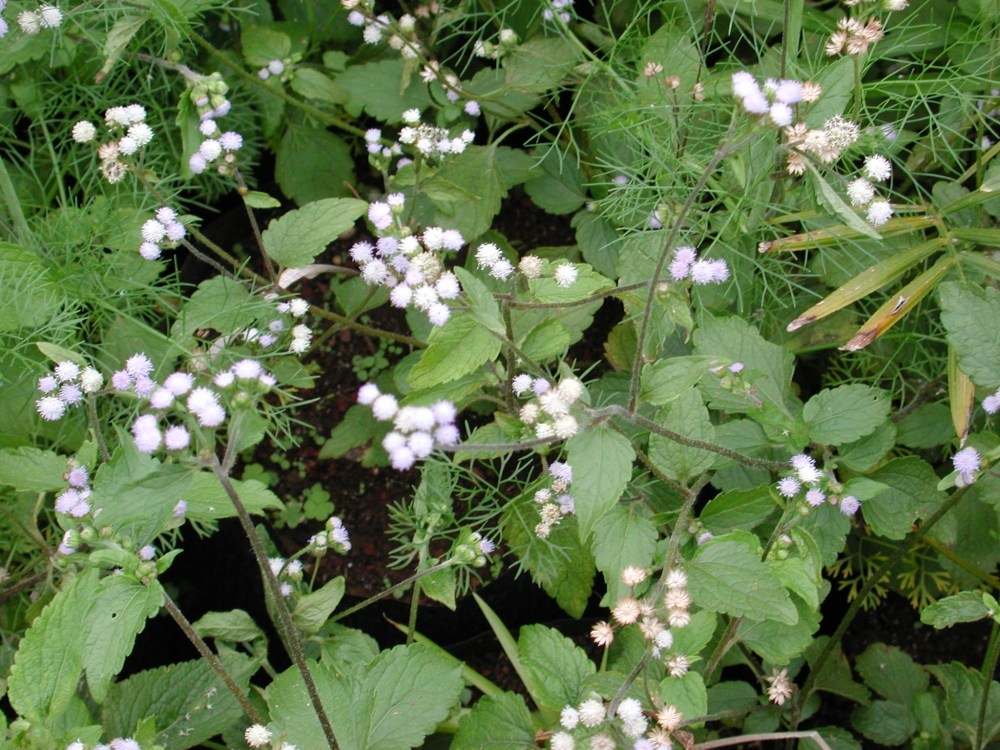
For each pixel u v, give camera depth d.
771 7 0.37
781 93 0.22
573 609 0.34
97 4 0.37
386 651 0.28
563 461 0.36
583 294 0.27
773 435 0.30
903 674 0.35
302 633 0.30
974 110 0.36
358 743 0.27
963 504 0.33
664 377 0.24
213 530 0.36
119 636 0.22
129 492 0.21
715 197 0.36
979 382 0.27
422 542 0.32
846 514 0.30
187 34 0.35
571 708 0.24
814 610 0.27
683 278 0.25
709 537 0.29
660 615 0.25
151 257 0.31
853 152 0.33
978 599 0.25
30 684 0.23
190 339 0.36
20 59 0.37
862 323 0.36
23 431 0.35
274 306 0.33
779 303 0.36
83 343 0.35
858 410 0.29
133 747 0.24
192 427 0.21
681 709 0.25
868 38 0.29
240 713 0.30
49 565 0.31
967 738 0.33
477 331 0.27
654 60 0.36
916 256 0.31
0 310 0.32
